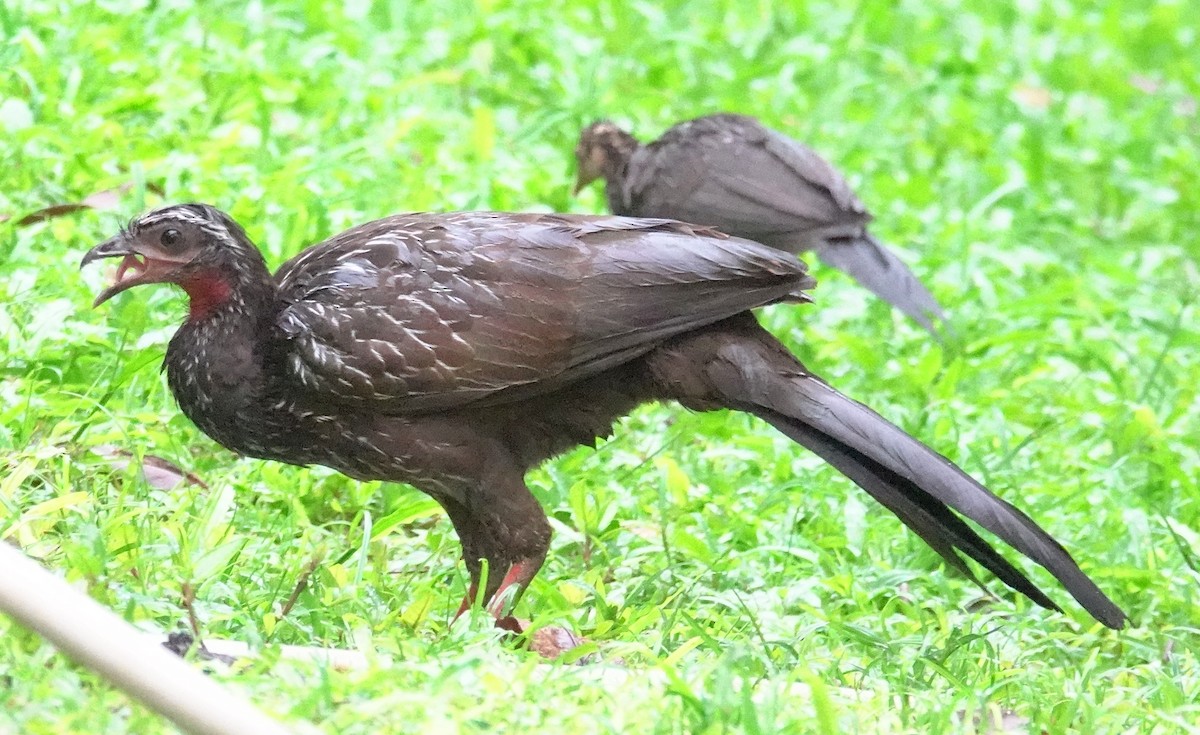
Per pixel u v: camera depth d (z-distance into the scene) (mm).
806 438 9633
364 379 9273
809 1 21078
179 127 14445
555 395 9703
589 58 17453
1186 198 18812
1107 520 11703
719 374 9617
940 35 21500
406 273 9391
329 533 10531
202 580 8797
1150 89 21766
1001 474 12250
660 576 10297
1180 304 16250
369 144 14570
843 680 9070
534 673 8141
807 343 14016
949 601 10680
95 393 10898
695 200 14922
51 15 14961
